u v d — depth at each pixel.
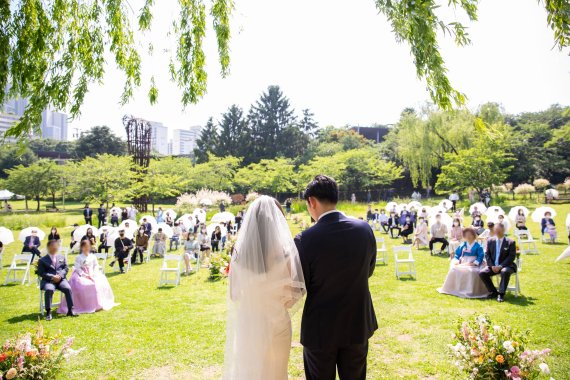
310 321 2.51
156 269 13.02
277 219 2.85
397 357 5.05
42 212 39.75
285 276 2.69
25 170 40.66
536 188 39.50
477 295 8.16
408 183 48.78
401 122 37.56
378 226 22.16
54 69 4.83
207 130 67.81
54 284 7.72
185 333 6.26
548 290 8.33
